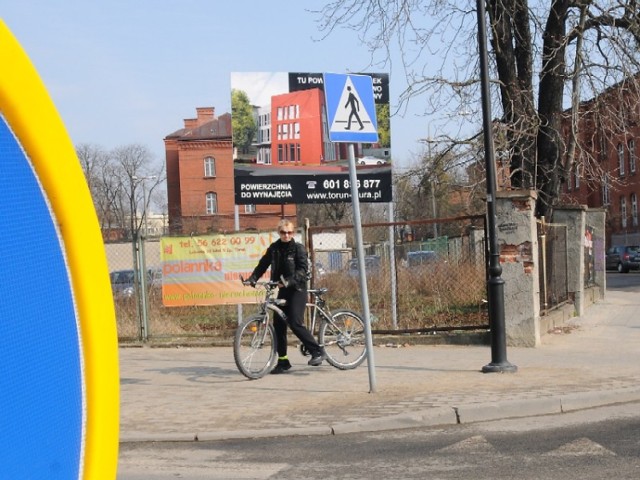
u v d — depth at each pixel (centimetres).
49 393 124
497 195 1320
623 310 2047
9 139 119
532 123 1783
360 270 933
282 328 1112
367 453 688
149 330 1505
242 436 763
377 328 1475
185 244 1473
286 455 690
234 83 1675
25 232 121
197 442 754
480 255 1528
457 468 624
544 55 1856
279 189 1672
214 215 6712
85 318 133
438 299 1519
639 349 1274
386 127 1672
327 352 1129
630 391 895
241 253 1463
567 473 597
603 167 1969
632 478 579
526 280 1311
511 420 812
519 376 1011
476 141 1783
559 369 1066
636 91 1792
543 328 1466
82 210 133
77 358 132
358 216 920
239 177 1670
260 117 1675
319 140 1669
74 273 131
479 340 1353
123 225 6525
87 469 133
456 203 2800
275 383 1038
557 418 812
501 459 648
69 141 130
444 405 832
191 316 1546
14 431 115
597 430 745
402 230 2719
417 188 1919
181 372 1168
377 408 842
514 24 1803
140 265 1505
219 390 1001
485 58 1055
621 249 5350
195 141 6856
